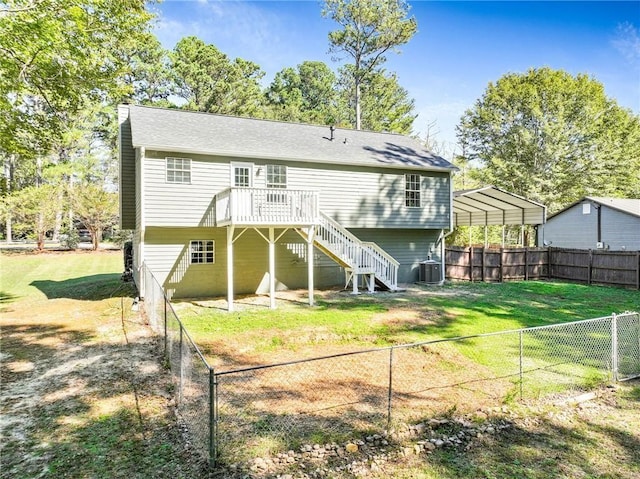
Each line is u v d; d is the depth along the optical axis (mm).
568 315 11297
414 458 4523
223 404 5777
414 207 17344
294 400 5973
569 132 31312
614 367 6887
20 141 12297
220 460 4352
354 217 16109
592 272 17984
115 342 8891
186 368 5797
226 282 14930
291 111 42781
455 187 43062
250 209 11992
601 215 22484
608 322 10297
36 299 14398
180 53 35406
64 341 8984
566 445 4852
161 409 5656
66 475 4109
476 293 15117
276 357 8031
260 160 14422
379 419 5371
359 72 32656
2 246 35094
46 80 10953
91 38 11281
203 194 13531
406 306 12398
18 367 7332
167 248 14016
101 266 24812
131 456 4457
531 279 19812
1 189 15117
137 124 13727
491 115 34250
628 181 33781
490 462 4457
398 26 30312
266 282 15578
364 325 10023
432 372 7215
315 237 14227
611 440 4988
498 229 38094
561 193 32000
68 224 33875
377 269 15445
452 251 20156
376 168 16547
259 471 4176
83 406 5738
